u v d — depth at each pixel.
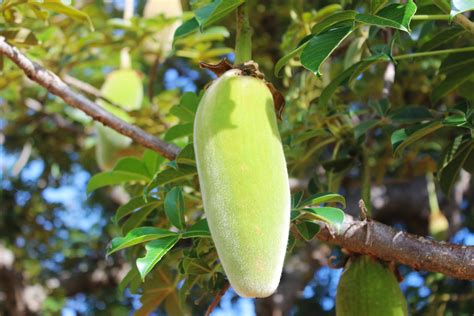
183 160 1.18
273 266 0.91
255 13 2.49
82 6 2.33
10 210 3.22
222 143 0.94
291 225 1.12
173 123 2.02
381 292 1.18
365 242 1.17
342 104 1.61
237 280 0.91
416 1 1.27
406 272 2.49
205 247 1.20
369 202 1.37
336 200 1.09
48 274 3.40
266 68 2.51
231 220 0.92
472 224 2.70
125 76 2.02
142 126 2.01
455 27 1.28
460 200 2.49
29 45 1.44
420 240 1.16
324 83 1.70
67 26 1.87
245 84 0.98
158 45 2.09
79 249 3.38
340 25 1.05
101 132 1.93
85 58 2.06
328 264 1.24
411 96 2.05
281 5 2.46
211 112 0.96
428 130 1.21
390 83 1.67
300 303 3.28
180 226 1.12
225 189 0.92
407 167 2.04
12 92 2.53
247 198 0.92
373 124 1.38
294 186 1.96
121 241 1.07
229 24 2.47
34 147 3.07
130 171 1.37
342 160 1.48
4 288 3.12
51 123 2.97
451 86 1.32
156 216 1.39
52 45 1.93
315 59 1.00
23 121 2.81
